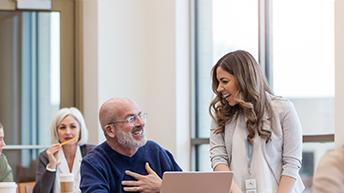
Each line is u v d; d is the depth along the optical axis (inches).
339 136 219.6
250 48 287.7
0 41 305.1
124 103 181.5
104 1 300.8
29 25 307.9
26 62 307.6
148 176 178.5
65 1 308.5
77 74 307.7
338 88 220.2
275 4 278.7
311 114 264.5
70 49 308.2
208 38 303.4
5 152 303.7
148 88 308.3
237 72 182.1
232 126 187.0
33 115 307.6
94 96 301.0
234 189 178.2
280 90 276.5
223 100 187.3
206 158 302.5
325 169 107.1
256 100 181.6
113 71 302.5
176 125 299.1
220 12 299.6
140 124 181.5
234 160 184.2
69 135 244.2
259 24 282.8
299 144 183.9
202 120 303.9
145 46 308.3
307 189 262.4
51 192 231.9
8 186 189.3
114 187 179.5
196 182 167.2
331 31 255.6
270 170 183.0
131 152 183.2
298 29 269.9
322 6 259.8
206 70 303.7
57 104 309.1
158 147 189.2
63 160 241.9
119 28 303.9
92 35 302.2
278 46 277.3
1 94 305.3
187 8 303.0
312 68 264.2
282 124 183.8
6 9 305.1
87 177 177.5
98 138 298.0
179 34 300.4
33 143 307.0
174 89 299.3
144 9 308.7
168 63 301.4
